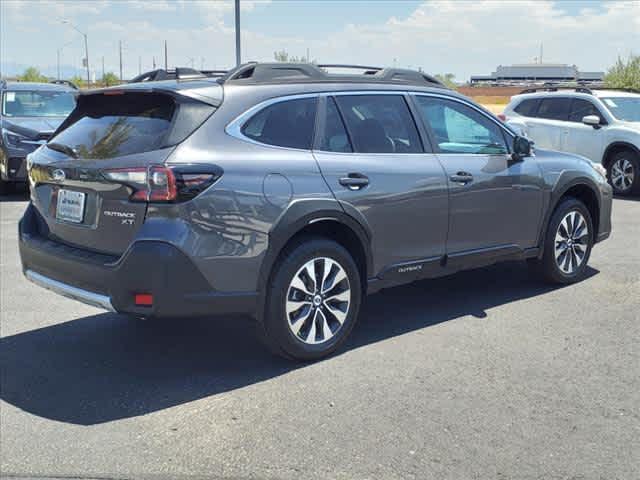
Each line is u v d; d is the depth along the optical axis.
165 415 3.97
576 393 4.18
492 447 3.55
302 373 4.54
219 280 4.22
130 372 4.63
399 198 5.02
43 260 4.67
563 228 6.38
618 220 10.02
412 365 4.63
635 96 13.20
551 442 3.60
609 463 3.39
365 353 4.86
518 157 5.90
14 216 10.64
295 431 3.74
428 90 5.52
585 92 13.34
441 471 3.33
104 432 3.78
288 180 4.46
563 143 13.27
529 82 119.69
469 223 5.54
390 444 3.59
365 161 4.91
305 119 4.73
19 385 4.43
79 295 4.40
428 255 5.31
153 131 4.29
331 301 4.79
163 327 5.52
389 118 5.20
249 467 3.39
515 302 6.00
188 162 4.10
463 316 5.64
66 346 5.12
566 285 6.54
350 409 4.00
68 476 3.34
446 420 3.84
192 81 4.59
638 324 5.41
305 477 3.30
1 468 3.41
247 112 4.47
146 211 4.08
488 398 4.12
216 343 5.16
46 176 4.73
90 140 4.58
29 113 13.04
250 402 4.12
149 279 4.04
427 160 5.27
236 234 4.24
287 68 4.84
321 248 4.63
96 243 4.37
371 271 5.00
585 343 5.01
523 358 4.73
